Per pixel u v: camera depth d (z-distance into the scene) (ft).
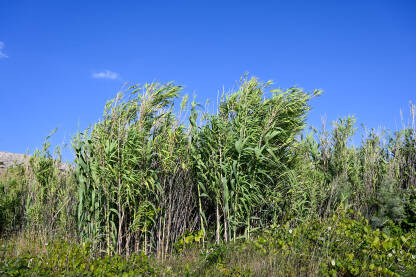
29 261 17.15
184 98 23.97
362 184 28.50
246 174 23.50
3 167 39.24
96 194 21.09
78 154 20.98
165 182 23.54
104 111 21.65
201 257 19.30
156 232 22.91
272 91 24.77
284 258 17.99
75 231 22.04
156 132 23.40
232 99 24.22
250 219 24.94
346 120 31.71
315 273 15.93
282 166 25.34
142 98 22.57
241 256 18.93
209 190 24.12
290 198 25.95
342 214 22.54
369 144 30.83
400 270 16.48
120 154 21.29
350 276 16.07
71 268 16.84
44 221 24.93
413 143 29.68
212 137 23.65
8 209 28.14
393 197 25.46
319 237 19.36
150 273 17.21
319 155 32.12
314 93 24.53
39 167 27.78
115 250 20.71
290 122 24.53
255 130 23.26
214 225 24.63
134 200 20.89
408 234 20.31
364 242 18.72
